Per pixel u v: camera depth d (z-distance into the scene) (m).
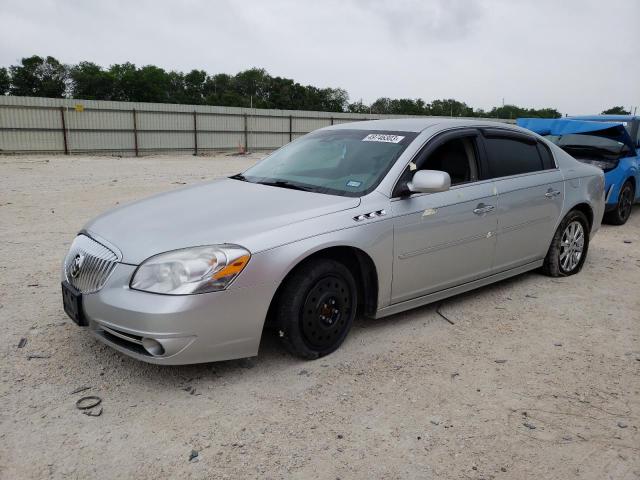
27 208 9.38
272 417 3.01
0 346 3.76
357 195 3.87
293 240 3.36
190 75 99.25
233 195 3.99
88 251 3.46
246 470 2.58
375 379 3.45
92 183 13.89
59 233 7.30
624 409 3.20
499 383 3.45
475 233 4.45
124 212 3.89
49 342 3.83
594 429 2.99
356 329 4.20
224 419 2.98
